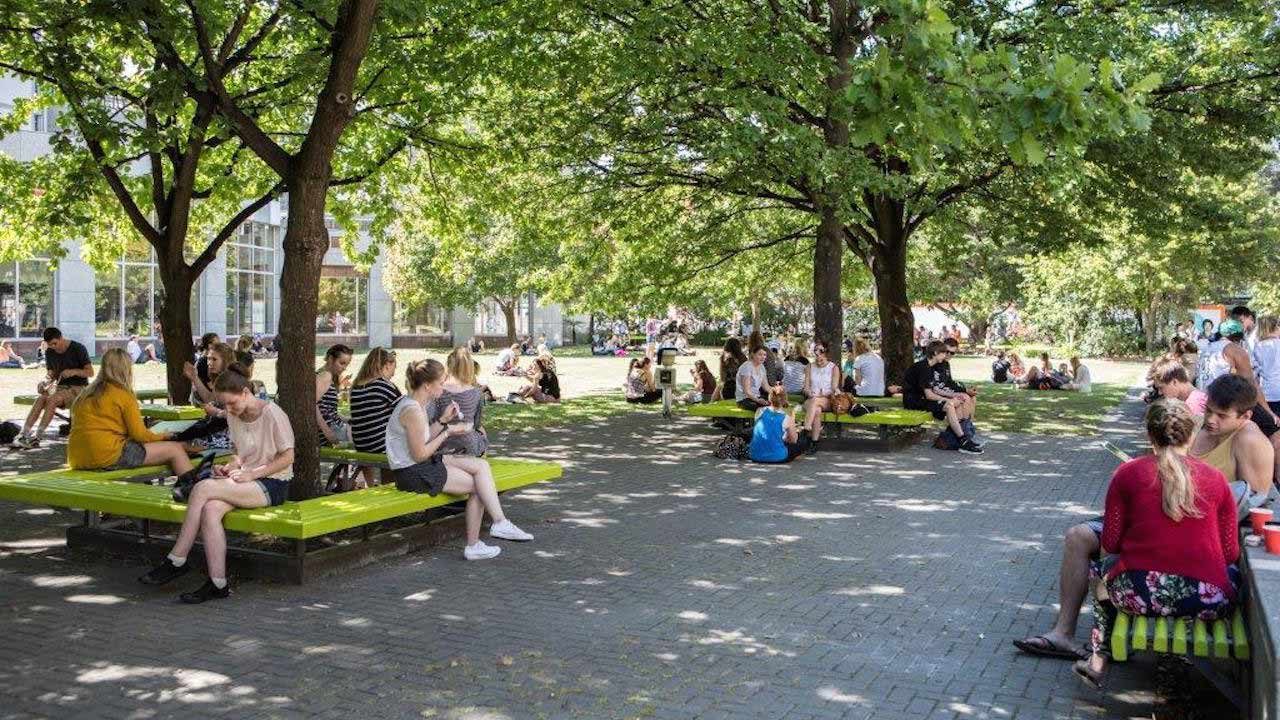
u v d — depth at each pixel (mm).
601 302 23156
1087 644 5766
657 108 15977
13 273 35938
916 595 7004
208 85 8914
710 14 15602
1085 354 48094
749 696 5051
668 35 14820
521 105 16922
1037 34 16156
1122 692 5164
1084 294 45125
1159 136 17656
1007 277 53844
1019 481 12180
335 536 8188
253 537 8055
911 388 15695
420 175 18500
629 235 21547
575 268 22453
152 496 7445
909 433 16094
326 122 8508
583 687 5160
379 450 9617
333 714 4773
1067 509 10320
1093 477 12523
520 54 15086
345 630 6117
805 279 27797
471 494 8203
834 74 14594
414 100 14891
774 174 15922
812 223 23812
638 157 18875
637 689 5133
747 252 25141
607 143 17094
